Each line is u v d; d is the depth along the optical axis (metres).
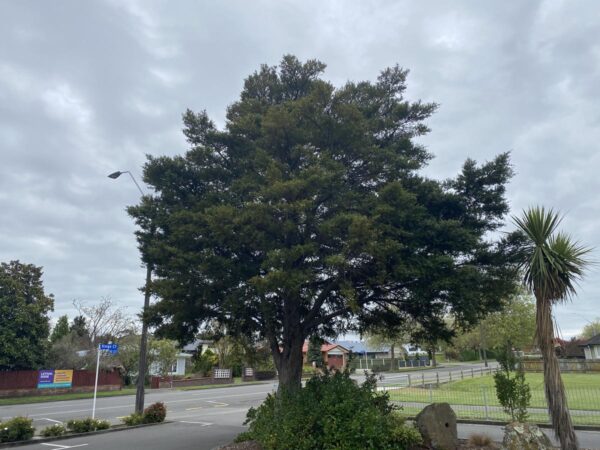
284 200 9.69
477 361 82.31
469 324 11.72
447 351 79.88
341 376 10.95
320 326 13.97
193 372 51.09
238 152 12.39
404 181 10.93
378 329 14.04
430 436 9.73
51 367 36.09
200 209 11.23
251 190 11.01
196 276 10.54
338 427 9.24
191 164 12.35
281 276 8.96
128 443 13.79
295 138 10.83
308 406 9.98
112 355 38.44
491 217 11.30
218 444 13.23
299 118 10.96
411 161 10.89
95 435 15.66
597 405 18.39
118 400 29.61
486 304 11.27
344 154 11.19
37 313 33.97
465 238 9.94
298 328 11.94
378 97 12.56
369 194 10.73
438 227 9.96
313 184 9.73
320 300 11.43
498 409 18.53
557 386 9.02
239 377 53.62
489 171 10.98
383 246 9.15
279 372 12.10
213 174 12.19
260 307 10.88
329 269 10.18
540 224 9.77
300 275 9.16
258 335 14.34
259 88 13.57
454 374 44.84
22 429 14.75
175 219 10.98
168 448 12.81
